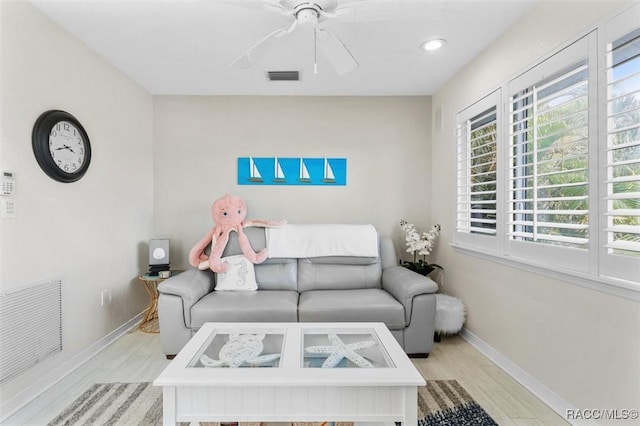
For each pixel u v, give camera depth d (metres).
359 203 3.57
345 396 1.35
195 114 3.54
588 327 1.63
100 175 2.64
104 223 2.70
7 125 1.82
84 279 2.44
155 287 3.18
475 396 1.97
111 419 1.75
